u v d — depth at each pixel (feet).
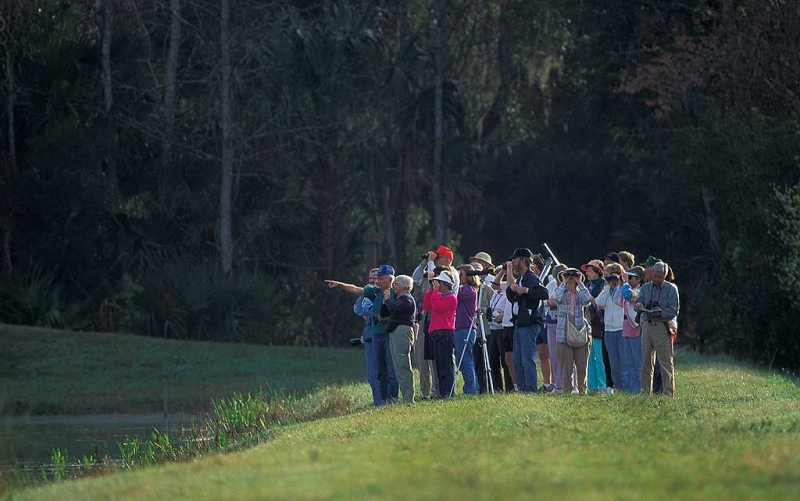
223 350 359.66
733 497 81.61
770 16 337.93
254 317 400.88
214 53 440.45
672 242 424.87
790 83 335.47
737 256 325.42
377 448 110.93
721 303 335.67
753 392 185.98
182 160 419.33
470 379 185.37
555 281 198.80
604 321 192.44
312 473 95.35
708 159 337.52
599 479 88.79
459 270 187.42
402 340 174.81
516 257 183.62
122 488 99.25
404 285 176.24
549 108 575.38
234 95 439.22
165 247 412.16
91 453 198.49
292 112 439.63
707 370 253.65
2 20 378.53
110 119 401.90
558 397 165.07
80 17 413.18
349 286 194.08
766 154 319.06
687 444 109.50
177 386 314.55
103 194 382.42
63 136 375.45
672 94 398.01
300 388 289.53
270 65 431.84
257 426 197.57
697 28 385.70
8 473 146.61
